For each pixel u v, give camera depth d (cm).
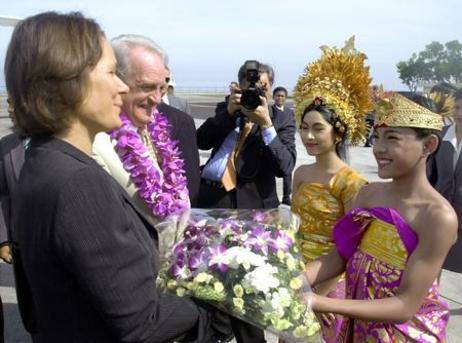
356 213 188
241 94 336
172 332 132
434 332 180
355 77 275
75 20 131
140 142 229
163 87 237
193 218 167
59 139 130
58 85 125
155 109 265
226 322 150
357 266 187
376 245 181
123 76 224
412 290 169
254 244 154
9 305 397
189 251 153
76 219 118
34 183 123
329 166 279
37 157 127
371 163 1152
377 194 192
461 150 383
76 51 126
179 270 149
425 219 170
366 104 277
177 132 296
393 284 175
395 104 176
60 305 125
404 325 178
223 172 352
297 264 160
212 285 145
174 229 160
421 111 173
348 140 283
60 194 118
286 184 682
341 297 244
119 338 124
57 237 117
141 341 125
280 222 172
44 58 124
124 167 224
